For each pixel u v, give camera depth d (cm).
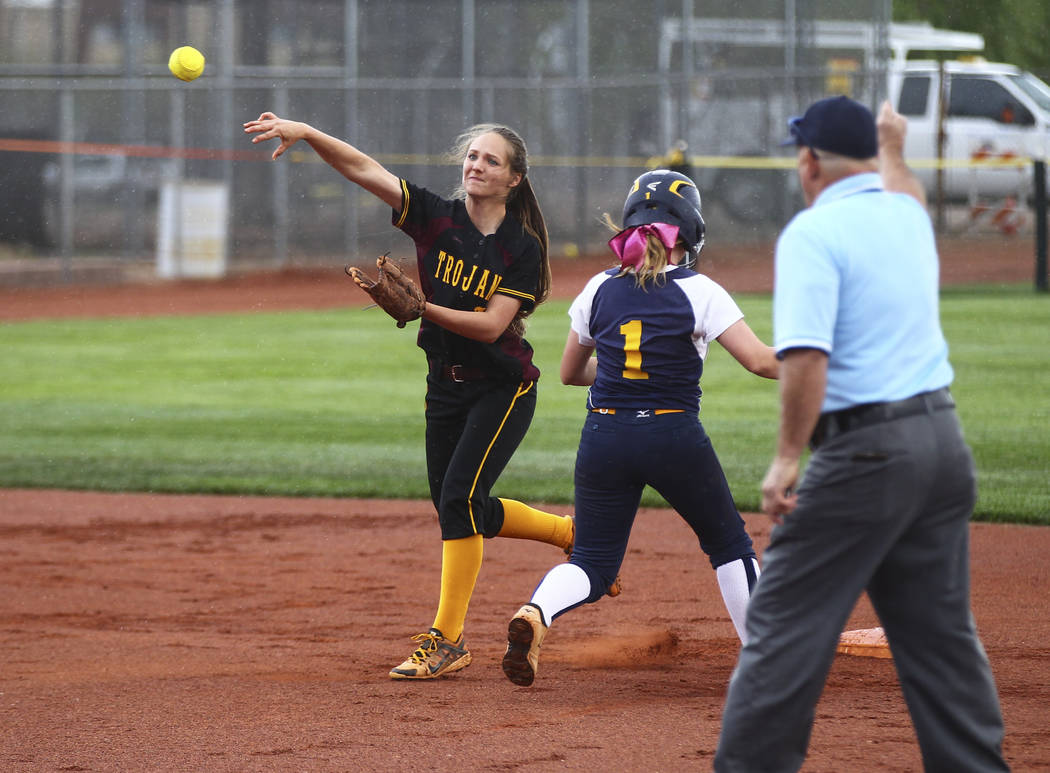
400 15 9919
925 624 1210
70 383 5488
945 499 1188
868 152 1220
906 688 1234
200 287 9169
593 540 1712
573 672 1914
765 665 1189
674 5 9731
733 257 9088
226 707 1733
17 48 9562
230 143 9650
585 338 1727
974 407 4322
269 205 9712
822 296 1149
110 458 4047
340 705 1731
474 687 1827
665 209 1664
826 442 1188
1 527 3225
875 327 1174
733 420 4338
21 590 2600
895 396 1166
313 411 4797
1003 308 6600
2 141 9256
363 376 5594
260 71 9700
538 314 7425
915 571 1203
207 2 9600
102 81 9519
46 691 1844
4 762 1501
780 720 1189
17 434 4444
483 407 1878
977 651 1216
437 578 2683
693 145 9594
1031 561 2628
